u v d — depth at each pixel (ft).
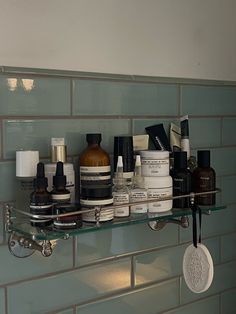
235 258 4.45
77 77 3.27
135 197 3.18
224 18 4.14
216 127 4.17
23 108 3.05
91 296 3.47
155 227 3.75
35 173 2.94
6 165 3.01
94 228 2.87
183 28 3.85
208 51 4.05
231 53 4.22
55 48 3.16
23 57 3.03
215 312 4.32
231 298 4.45
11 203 3.03
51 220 2.81
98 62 3.37
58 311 3.30
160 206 3.26
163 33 3.73
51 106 3.17
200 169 3.49
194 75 3.96
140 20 3.57
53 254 3.25
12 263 3.07
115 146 3.33
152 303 3.84
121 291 3.63
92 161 3.04
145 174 3.29
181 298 4.04
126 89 3.53
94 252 3.46
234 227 4.42
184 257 3.56
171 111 3.82
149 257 3.79
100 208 2.88
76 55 3.26
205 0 3.99
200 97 4.02
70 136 3.27
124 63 3.51
